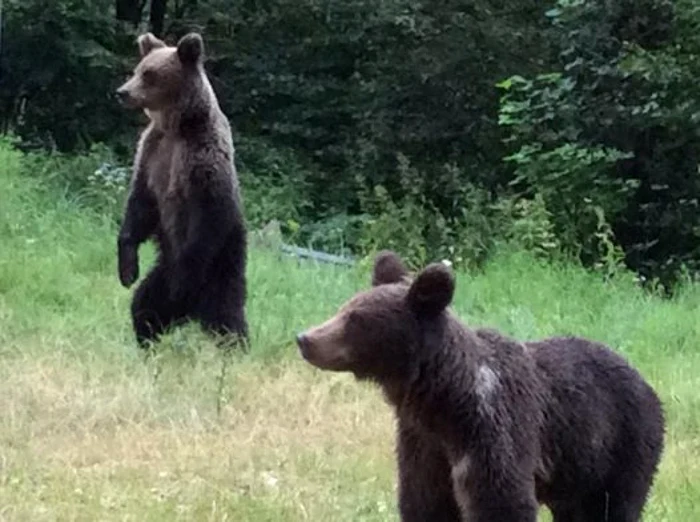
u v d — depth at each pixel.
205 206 10.97
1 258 13.98
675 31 20.81
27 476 8.33
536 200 18.25
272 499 7.96
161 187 11.23
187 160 10.97
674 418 10.21
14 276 13.31
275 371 10.79
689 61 20.38
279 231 17.89
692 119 20.06
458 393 6.07
